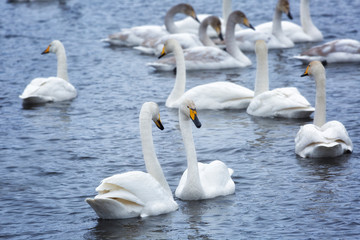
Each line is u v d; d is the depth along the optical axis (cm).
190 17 3409
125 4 4128
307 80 2370
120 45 3198
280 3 3056
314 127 1522
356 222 1150
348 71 2475
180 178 1416
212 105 2048
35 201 1292
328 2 3856
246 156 1548
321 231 1120
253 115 1956
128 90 2314
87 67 2703
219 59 2695
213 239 1101
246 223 1163
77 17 3766
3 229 1162
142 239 1106
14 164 1523
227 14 3444
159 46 2956
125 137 1733
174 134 1773
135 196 1174
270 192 1307
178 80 2114
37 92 2159
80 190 1348
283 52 2947
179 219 1184
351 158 1495
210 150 1606
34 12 3938
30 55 2902
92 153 1598
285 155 1541
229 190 1308
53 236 1130
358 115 1853
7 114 2014
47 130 1819
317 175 1391
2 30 3438
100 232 1139
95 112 2020
